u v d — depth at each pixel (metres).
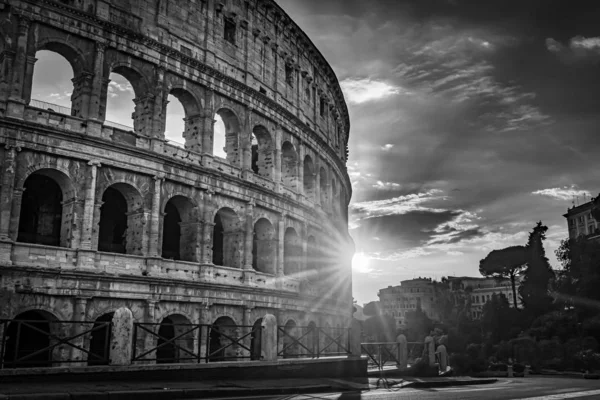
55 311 43.94
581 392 34.12
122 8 52.12
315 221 74.94
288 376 41.19
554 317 127.00
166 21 55.59
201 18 59.53
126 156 49.78
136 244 50.84
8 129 43.38
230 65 62.09
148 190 51.62
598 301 123.25
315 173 78.31
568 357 108.31
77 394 24.66
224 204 58.69
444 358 66.62
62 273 43.97
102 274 46.03
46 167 45.28
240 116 62.59
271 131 67.38
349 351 50.97
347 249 92.12
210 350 55.34
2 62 44.59
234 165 60.72
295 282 67.88
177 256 59.03
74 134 46.25
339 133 95.62
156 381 32.78
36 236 48.06
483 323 146.62
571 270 144.50
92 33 49.28
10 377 27.86
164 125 54.09
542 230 153.62
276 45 70.44
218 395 29.30
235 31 63.81
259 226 66.38
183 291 52.03
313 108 80.31
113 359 32.22
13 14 45.06
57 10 47.12
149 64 53.81
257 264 66.00
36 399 23.50
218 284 55.00
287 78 74.00
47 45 47.62
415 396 30.83
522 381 57.53
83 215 46.59
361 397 29.95
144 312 49.34
